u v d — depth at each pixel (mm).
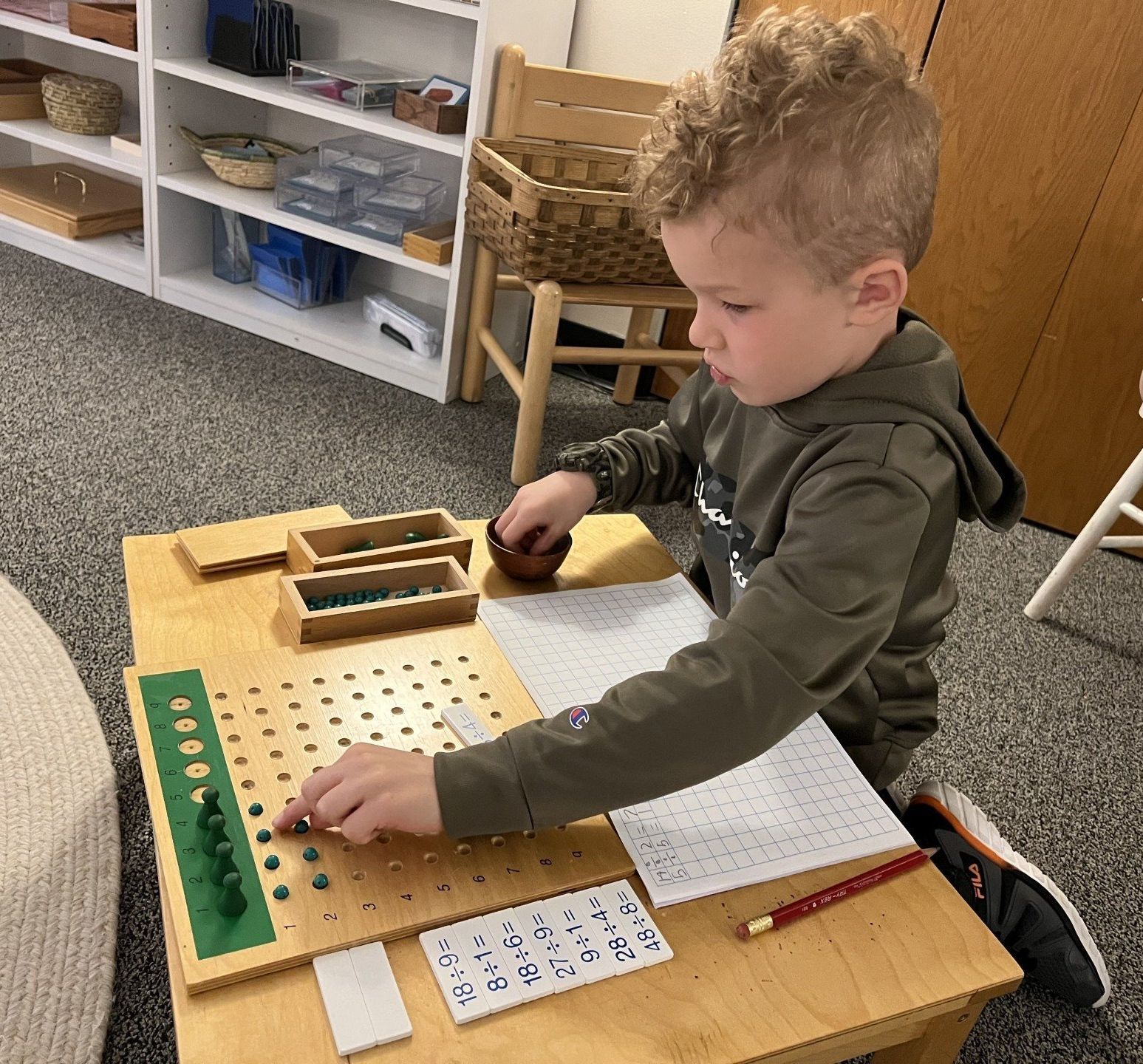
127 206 2639
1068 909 1058
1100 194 1881
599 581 980
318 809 630
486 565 975
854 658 686
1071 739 1564
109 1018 954
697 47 2158
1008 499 882
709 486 994
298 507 1776
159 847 628
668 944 627
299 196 2281
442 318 2535
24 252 2611
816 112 640
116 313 2383
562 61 2250
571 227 1772
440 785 636
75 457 1807
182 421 1982
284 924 587
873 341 792
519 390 1949
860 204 656
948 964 648
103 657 1373
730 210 652
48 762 1197
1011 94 1861
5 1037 910
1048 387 2059
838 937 655
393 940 601
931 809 1088
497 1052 554
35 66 2781
